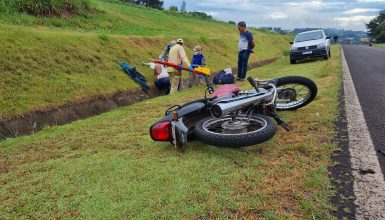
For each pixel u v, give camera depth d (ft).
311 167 12.55
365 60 57.62
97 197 11.21
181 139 14.43
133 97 35.04
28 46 32.01
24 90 26.35
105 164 13.94
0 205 11.34
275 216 9.63
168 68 35.55
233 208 10.14
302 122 17.80
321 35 60.70
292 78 19.24
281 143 15.02
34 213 10.72
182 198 10.75
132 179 12.35
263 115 14.78
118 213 10.17
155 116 22.21
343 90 26.66
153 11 117.19
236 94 15.85
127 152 15.34
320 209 9.92
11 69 27.86
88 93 30.42
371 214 9.66
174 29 91.66
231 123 14.34
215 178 11.98
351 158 13.28
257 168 12.68
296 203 10.27
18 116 23.52
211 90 21.47
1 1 49.52
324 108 20.38
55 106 26.53
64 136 18.81
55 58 32.86
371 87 28.35
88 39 40.55
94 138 18.01
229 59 68.80
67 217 10.36
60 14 57.26
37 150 16.90
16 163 15.38
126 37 48.26
